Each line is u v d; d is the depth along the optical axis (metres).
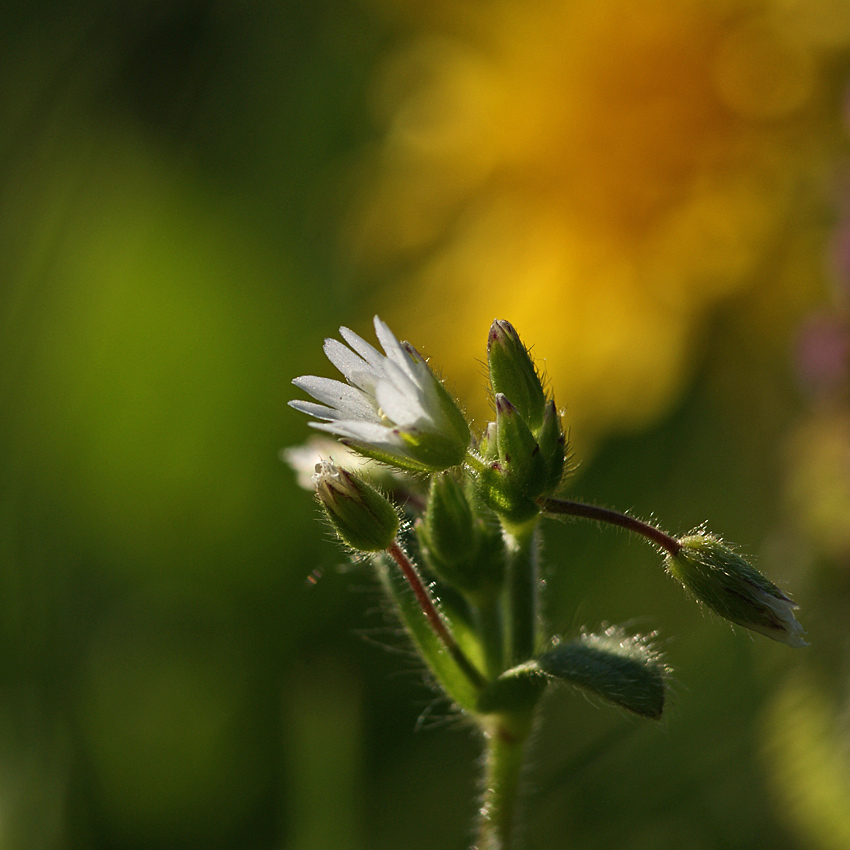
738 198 0.28
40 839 0.27
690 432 0.30
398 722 0.28
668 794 0.26
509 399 0.23
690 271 0.28
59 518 0.31
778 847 0.26
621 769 0.26
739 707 0.26
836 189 0.27
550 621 0.29
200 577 0.31
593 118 0.29
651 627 0.28
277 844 0.27
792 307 0.27
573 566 0.29
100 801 0.27
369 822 0.27
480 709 0.22
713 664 0.27
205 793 0.28
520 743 0.23
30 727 0.27
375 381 0.23
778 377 0.28
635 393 0.28
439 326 0.31
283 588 0.31
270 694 0.29
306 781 0.26
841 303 0.27
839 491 0.26
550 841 0.26
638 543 0.29
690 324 0.28
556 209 0.29
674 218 0.28
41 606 0.29
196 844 0.27
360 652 0.29
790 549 0.27
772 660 0.26
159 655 0.30
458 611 0.23
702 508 0.29
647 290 0.29
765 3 0.27
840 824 0.26
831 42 0.27
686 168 0.28
